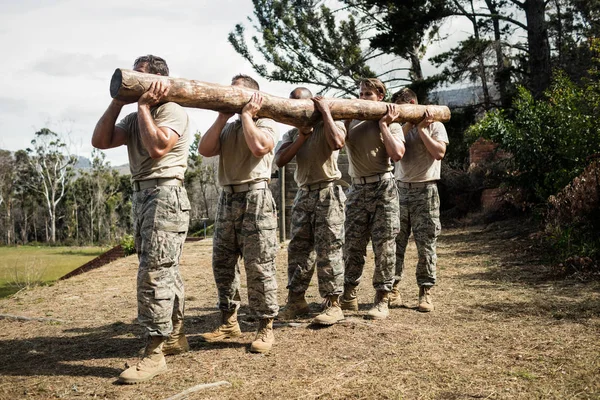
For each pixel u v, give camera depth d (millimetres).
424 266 4906
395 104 4633
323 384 3008
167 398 2822
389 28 21125
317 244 4348
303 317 4703
